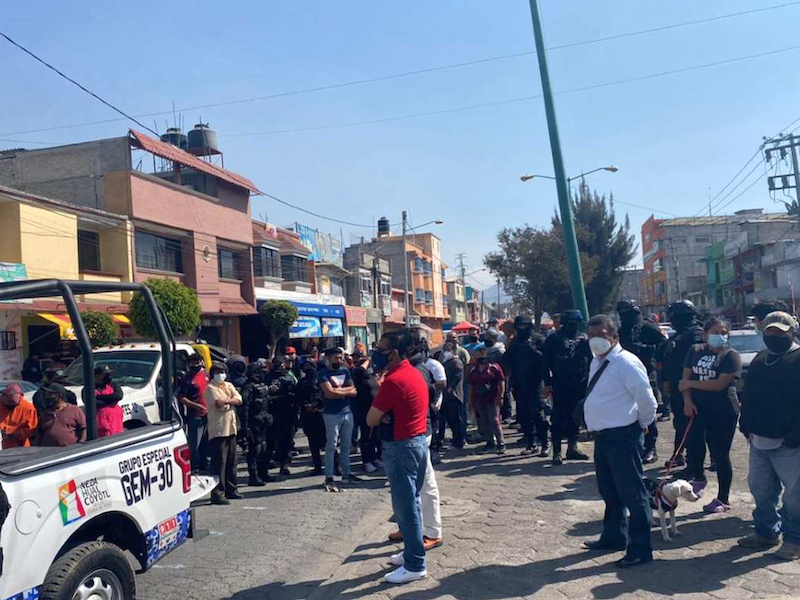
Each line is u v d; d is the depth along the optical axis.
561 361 8.90
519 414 10.00
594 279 44.59
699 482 6.72
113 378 9.74
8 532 3.43
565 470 8.66
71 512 3.87
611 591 4.61
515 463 9.41
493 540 5.92
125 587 4.18
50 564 3.69
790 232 49.25
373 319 48.38
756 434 5.09
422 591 4.86
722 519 6.07
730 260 54.66
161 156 24.91
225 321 29.78
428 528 5.87
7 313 17.83
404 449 5.15
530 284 38.84
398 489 5.15
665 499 5.50
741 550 5.23
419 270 70.69
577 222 45.19
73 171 23.80
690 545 5.41
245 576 5.75
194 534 5.49
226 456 8.50
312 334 33.50
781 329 4.96
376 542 6.24
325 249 45.66
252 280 31.39
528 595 4.65
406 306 41.12
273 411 9.91
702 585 4.61
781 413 4.91
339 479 9.57
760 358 5.15
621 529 5.41
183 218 26.16
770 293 42.88
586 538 5.82
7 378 17.62
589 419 5.25
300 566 5.97
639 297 92.44
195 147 32.31
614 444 5.09
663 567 4.98
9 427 7.29
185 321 19.66
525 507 6.96
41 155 24.14
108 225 22.41
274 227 37.12
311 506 8.10
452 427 10.98
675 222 75.44
